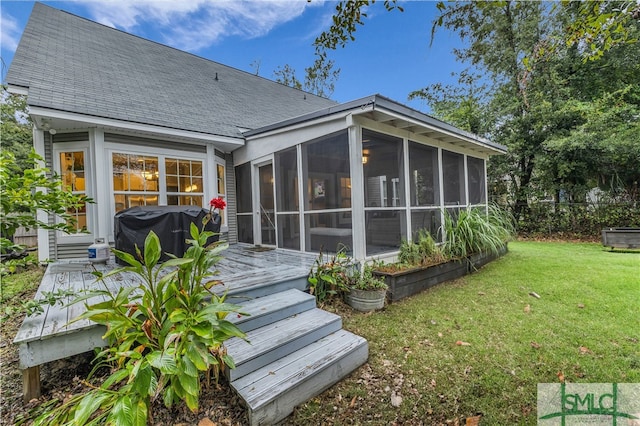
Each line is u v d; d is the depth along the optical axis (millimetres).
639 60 8102
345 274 3719
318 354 2219
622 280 4098
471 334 2754
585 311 3170
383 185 4570
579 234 9133
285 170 5449
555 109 9055
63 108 4305
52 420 1407
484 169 7359
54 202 2027
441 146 5746
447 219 5109
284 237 5559
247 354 2045
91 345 2123
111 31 8031
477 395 1942
